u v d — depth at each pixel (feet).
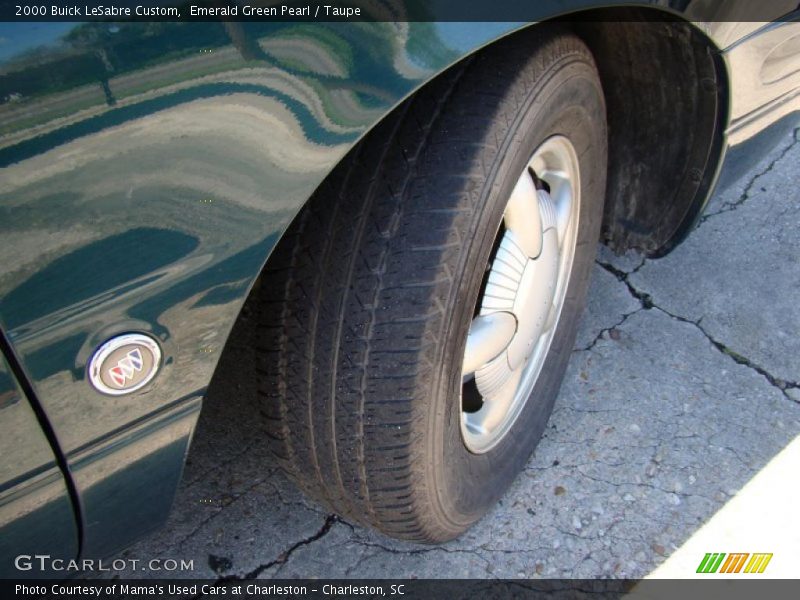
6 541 3.71
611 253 9.05
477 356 5.64
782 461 7.25
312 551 6.56
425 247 4.50
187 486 6.89
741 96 6.11
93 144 3.06
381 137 4.56
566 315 7.05
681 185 7.00
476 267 4.73
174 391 3.85
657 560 6.57
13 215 3.00
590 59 5.56
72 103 2.97
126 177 3.19
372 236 4.53
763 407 7.68
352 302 4.61
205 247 3.56
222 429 7.23
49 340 3.30
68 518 3.89
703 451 7.29
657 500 6.94
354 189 4.54
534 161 5.67
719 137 6.42
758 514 6.86
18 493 3.60
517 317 5.89
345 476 5.25
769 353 8.15
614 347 8.13
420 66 3.85
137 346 3.58
